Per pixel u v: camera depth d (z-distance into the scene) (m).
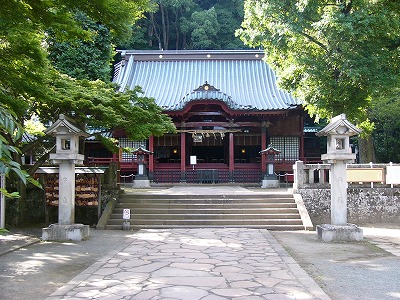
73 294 6.23
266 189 24.03
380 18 16.06
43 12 8.88
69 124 11.65
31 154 19.31
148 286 6.66
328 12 16.91
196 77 35.62
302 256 9.48
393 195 16.23
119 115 14.07
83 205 15.22
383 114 28.92
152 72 36.38
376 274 7.70
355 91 17.91
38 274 7.68
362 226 15.41
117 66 40.03
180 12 57.72
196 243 10.94
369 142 28.94
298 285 6.76
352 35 16.22
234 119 30.64
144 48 54.62
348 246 10.82
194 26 53.53
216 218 14.98
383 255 9.62
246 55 37.38
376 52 17.02
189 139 32.72
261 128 30.25
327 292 6.51
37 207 16.34
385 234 13.20
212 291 6.37
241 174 30.27
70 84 14.25
